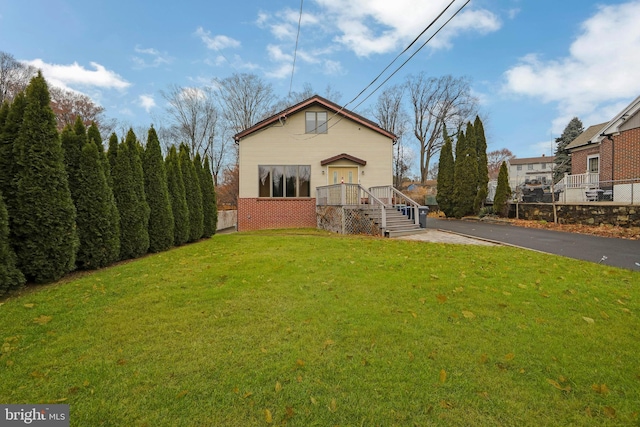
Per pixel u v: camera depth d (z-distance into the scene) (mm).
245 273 4895
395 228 10742
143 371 2318
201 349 2623
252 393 2078
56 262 4766
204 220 10820
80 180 5609
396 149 41219
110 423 1823
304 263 5555
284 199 14359
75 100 26016
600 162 16312
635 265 5715
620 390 2127
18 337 2824
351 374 2283
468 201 17625
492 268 5281
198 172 10891
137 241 6867
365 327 3012
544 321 3182
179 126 32250
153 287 4270
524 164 51688
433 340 2783
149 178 7773
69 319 3225
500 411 1928
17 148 4602
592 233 10102
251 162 14328
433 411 1924
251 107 33375
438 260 5918
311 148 14461
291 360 2457
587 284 4387
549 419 1868
